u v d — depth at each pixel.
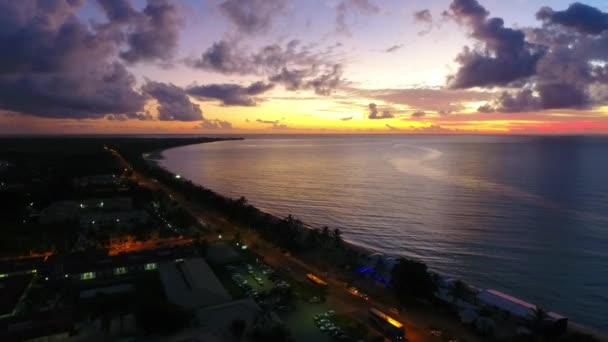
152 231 151.25
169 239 142.00
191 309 81.00
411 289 96.88
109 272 102.06
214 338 68.62
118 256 111.12
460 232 185.12
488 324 83.06
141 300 88.38
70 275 99.00
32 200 192.25
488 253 156.38
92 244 130.25
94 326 75.38
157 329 71.62
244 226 167.00
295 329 80.19
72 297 90.56
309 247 143.62
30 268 104.75
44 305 86.38
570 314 109.00
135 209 182.75
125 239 139.00
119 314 81.00
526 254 155.25
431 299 97.12
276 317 79.88
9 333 69.19
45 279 99.12
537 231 186.12
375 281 111.94
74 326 74.81
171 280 95.62
